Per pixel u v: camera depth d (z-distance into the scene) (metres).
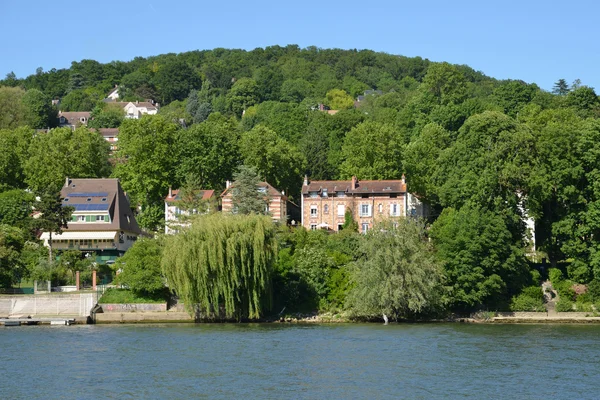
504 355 78.50
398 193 148.50
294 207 168.62
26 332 97.69
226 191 151.88
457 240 112.06
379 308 107.50
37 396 61.78
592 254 115.56
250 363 73.81
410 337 91.38
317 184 152.62
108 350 81.75
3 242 119.56
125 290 114.06
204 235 106.56
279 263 115.00
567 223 117.50
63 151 174.75
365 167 162.62
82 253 136.75
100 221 144.88
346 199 149.62
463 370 70.75
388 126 169.50
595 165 119.50
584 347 83.88
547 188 118.38
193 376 68.19
